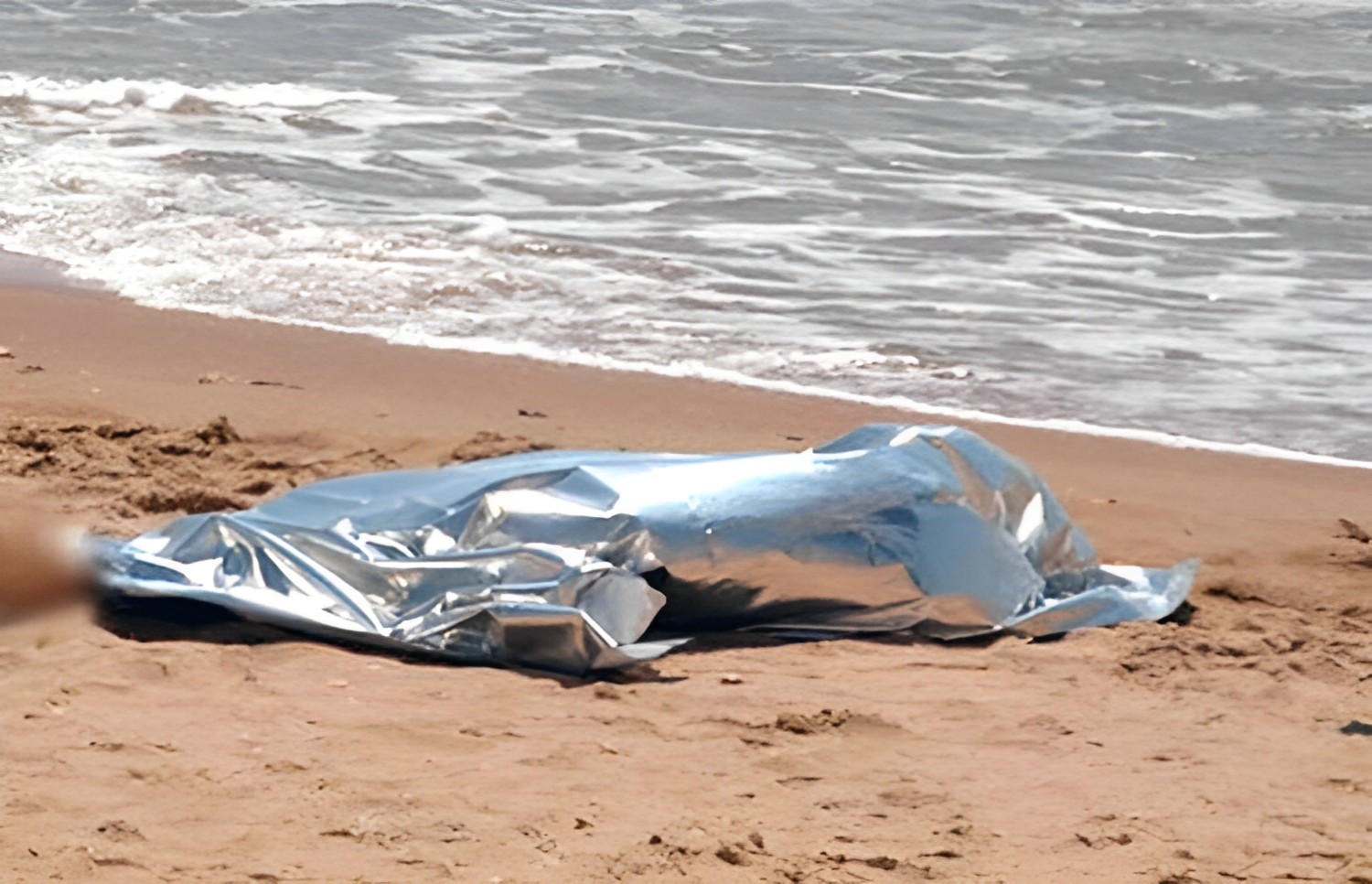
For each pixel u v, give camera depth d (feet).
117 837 16.38
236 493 27.78
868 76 76.74
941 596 23.67
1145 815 18.20
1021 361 40.47
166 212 49.52
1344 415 37.58
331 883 15.70
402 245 47.29
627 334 41.01
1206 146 66.03
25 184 51.67
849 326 42.55
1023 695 21.70
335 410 33.37
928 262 48.65
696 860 16.48
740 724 20.22
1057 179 59.31
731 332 41.55
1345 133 69.00
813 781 18.76
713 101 70.08
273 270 44.57
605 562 23.02
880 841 17.26
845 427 34.96
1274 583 26.48
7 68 69.36
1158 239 52.06
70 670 20.76
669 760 19.08
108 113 62.08
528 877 16.01
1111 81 78.18
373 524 24.08
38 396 32.65
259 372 36.32
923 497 24.03
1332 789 19.20
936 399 37.65
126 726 19.16
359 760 18.61
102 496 27.20
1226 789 19.04
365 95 67.31
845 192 56.08
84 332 38.58
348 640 22.49
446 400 35.12
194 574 23.13
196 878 15.67
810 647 23.25
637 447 32.27
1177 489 32.17
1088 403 37.86
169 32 79.46
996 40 86.99
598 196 54.08
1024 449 34.55
